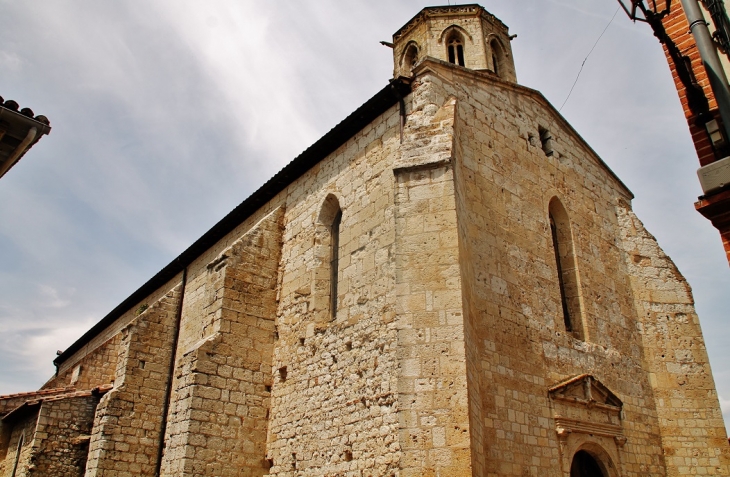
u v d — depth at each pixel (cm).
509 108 1736
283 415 1579
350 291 1494
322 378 1487
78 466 2253
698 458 1600
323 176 1759
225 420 1559
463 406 1029
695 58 877
